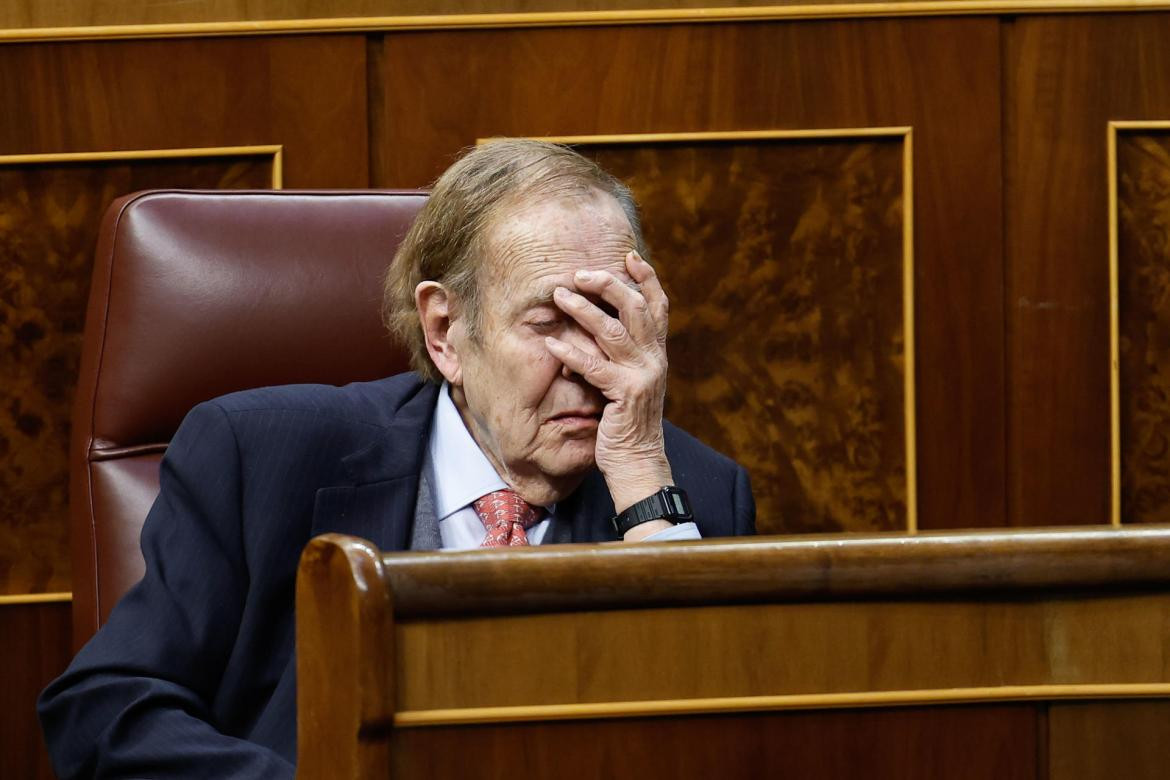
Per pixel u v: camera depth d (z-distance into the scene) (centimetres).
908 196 784
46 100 765
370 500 483
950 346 795
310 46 777
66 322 764
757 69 785
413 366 529
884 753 274
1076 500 802
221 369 534
